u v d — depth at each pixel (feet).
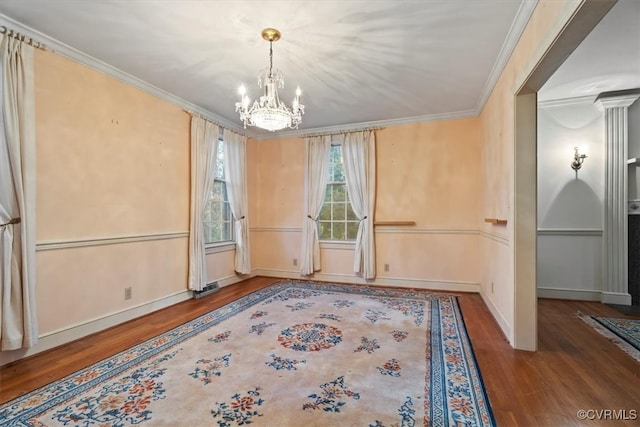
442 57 9.20
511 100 8.63
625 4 7.04
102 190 9.72
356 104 13.12
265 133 17.58
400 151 15.28
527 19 7.12
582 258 13.07
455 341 8.77
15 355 7.64
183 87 11.39
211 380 6.76
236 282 16.12
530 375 6.97
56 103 8.52
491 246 11.43
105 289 9.78
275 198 17.71
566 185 13.16
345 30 7.87
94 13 7.23
